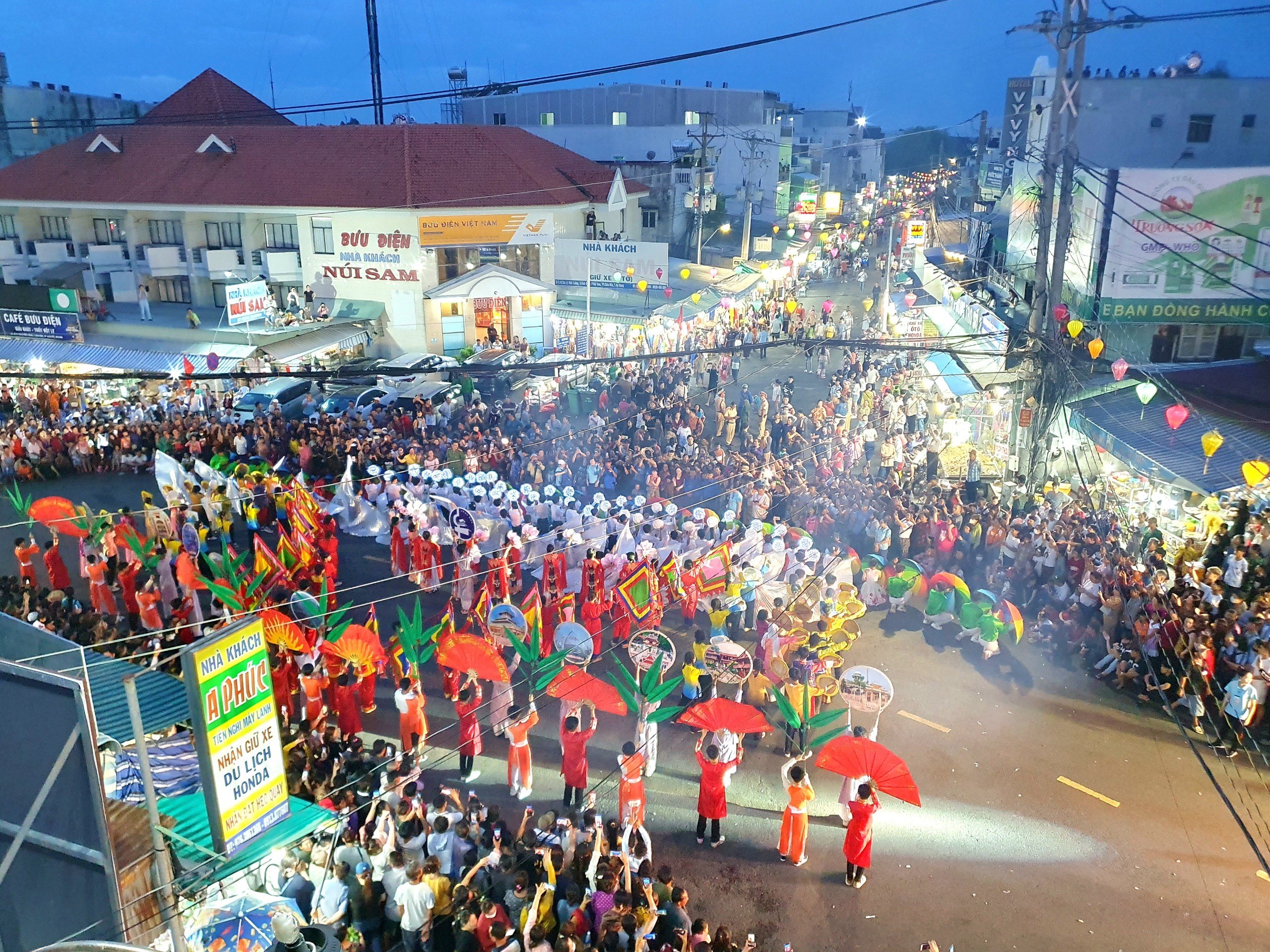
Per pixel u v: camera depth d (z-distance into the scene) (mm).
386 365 36688
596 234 46062
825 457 27688
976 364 29766
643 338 38281
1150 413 22625
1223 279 24953
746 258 53406
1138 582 17859
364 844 11453
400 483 24578
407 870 10570
